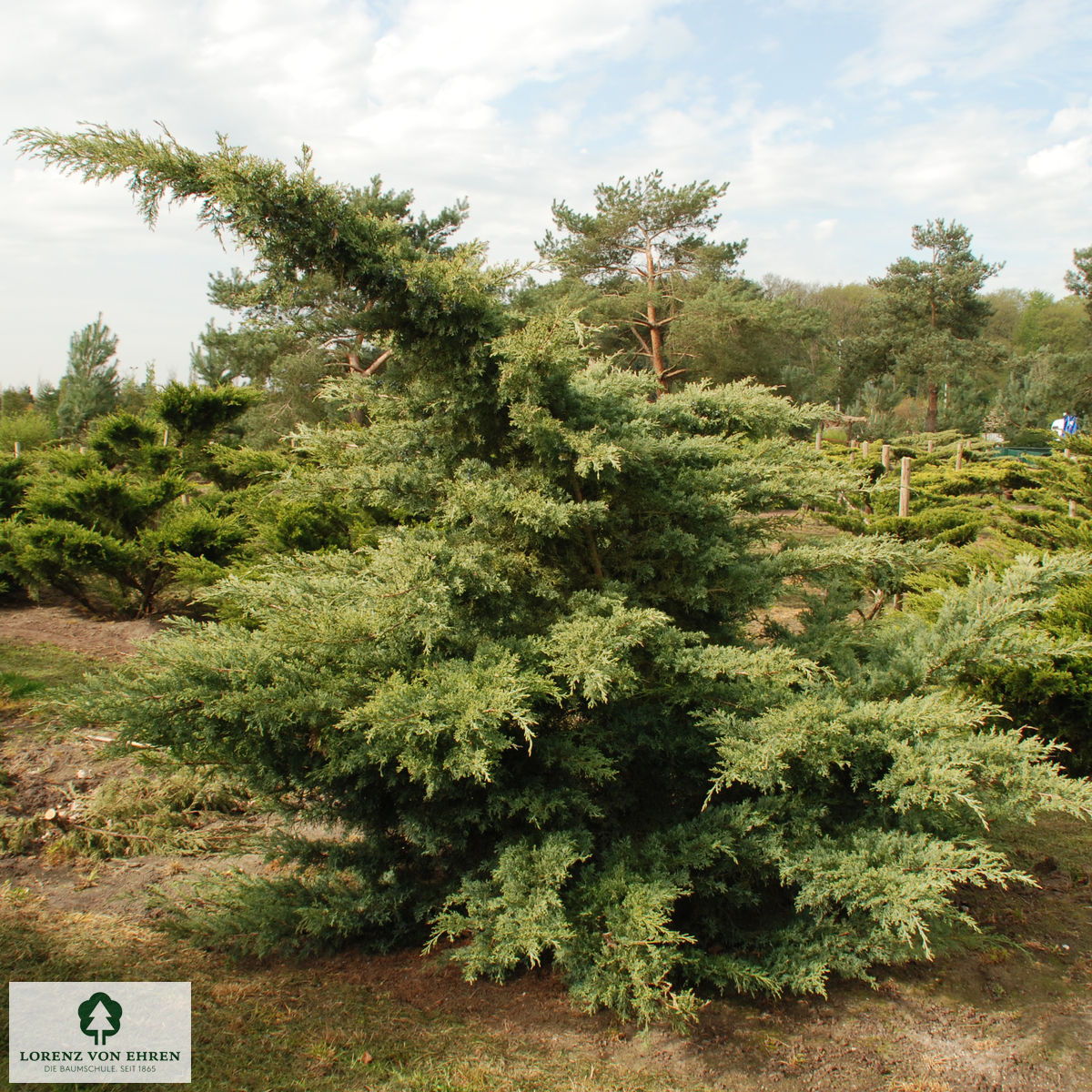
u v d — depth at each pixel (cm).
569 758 341
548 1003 333
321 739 321
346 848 371
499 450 399
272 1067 282
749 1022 324
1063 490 938
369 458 399
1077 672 487
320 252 346
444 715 302
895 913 292
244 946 356
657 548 399
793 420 448
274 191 328
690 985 343
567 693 332
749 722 342
